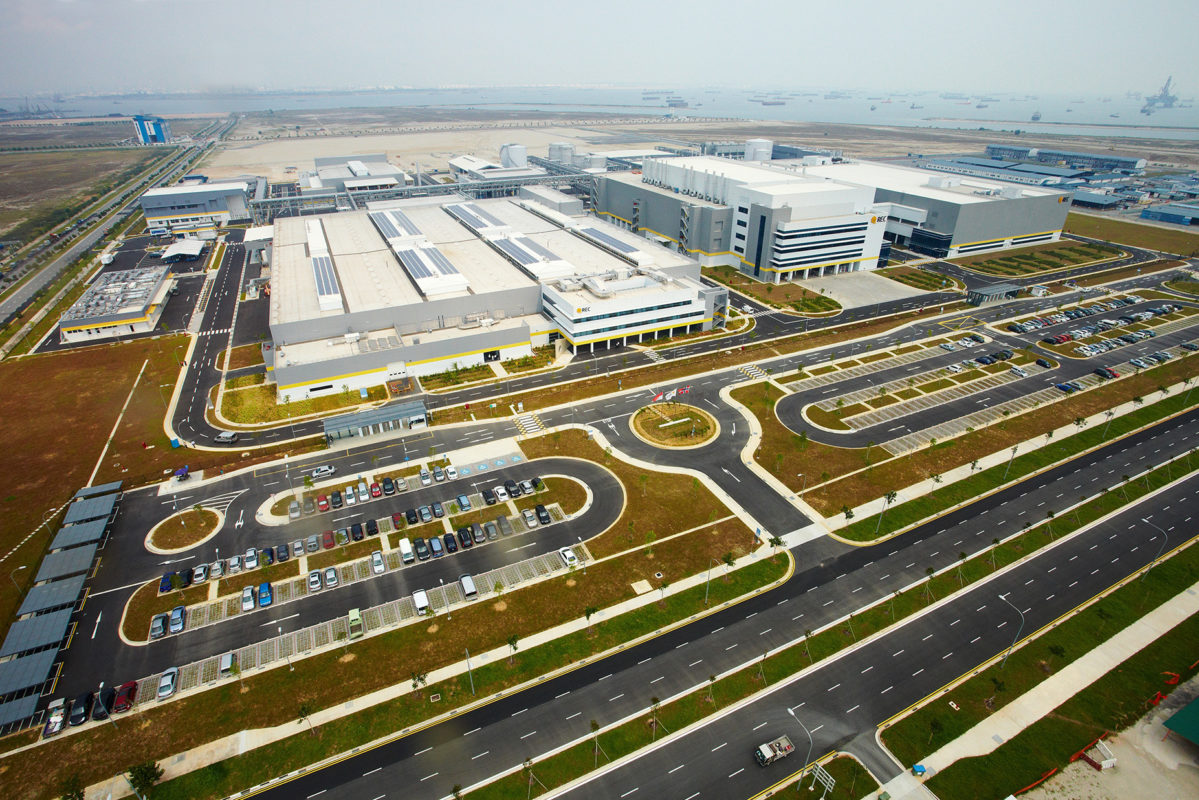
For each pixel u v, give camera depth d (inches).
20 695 2677.2
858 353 5792.3
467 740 2514.8
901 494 3912.4
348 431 4480.8
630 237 7696.9
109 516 3715.6
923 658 2856.8
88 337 6215.6
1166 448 4352.9
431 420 4719.5
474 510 3782.0
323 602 3154.5
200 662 2844.5
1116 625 3026.6
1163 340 6023.6
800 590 3216.0
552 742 2506.2
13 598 3206.2
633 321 5802.2
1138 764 2432.3
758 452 4323.3
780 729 2554.1
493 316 5944.9
